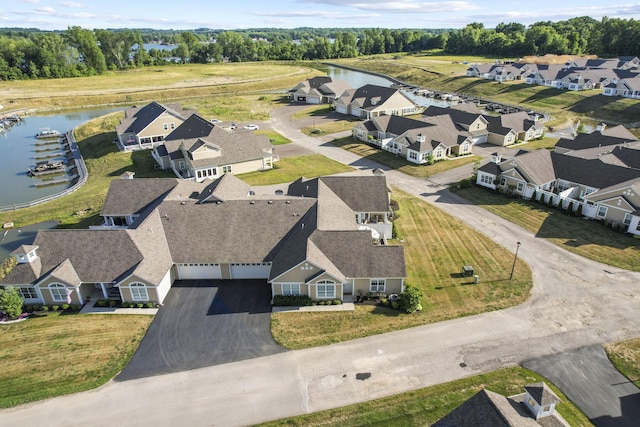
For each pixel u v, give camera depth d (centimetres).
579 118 10562
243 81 17062
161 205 4469
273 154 8025
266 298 3881
